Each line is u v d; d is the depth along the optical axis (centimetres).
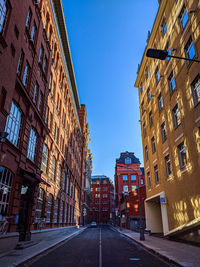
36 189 1655
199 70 1352
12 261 838
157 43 2259
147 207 2498
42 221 1802
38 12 1758
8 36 1109
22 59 1415
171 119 1817
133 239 1886
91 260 925
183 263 776
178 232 1548
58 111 2670
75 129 4472
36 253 1045
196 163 1357
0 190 1087
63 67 3000
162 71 2094
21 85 1339
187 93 1511
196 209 1338
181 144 1641
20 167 1324
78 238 2119
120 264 838
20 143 1384
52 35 2358
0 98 1043
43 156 1995
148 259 949
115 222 6888
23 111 1432
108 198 10281
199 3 1382
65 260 923
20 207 1444
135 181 6488
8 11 1145
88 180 7506
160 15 2116
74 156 4206
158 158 2159
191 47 1506
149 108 2573
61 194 2761
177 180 1653
